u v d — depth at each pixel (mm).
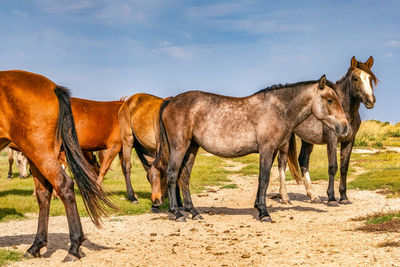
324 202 9852
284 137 7617
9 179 14602
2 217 7988
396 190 10453
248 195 11461
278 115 7496
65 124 4992
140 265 4918
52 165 4809
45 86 4941
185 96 8078
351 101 9102
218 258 5141
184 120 7879
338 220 7406
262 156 7559
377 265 4371
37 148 4777
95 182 5023
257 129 7543
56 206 9086
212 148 7793
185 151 7973
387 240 5316
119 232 6902
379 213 7375
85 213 8477
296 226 7047
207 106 7820
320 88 7426
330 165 9281
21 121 4742
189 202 8156
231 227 7211
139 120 9312
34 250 5207
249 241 5977
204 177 14867
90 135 9469
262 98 7602
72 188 4902
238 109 7695
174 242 6152
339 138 9273
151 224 7582
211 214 8578
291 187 12742
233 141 7648
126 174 9805
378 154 22125
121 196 10633
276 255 5094
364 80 8859
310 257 4871
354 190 11312
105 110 9688
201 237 6473
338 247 5234
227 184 13766
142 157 9711
